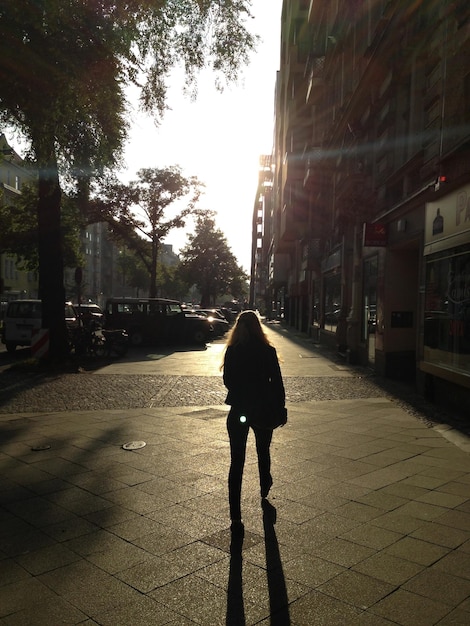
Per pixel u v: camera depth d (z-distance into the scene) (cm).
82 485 507
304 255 3256
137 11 743
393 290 1306
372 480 518
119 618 291
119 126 932
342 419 812
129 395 1034
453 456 603
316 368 1518
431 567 344
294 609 298
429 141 1070
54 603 306
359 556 360
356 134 1731
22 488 500
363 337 1605
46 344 1398
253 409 420
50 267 1421
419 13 1113
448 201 905
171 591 319
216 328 2966
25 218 3023
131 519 427
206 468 557
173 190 3450
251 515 433
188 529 408
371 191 1578
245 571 342
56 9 621
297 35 3216
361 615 291
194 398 1009
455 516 428
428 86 1098
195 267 6200
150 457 597
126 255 8062
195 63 877
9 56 636
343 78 1988
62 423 778
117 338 1791
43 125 729
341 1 1984
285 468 557
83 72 695
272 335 3120
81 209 3136
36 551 373
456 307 882
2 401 957
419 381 1048
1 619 290
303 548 374
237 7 855
